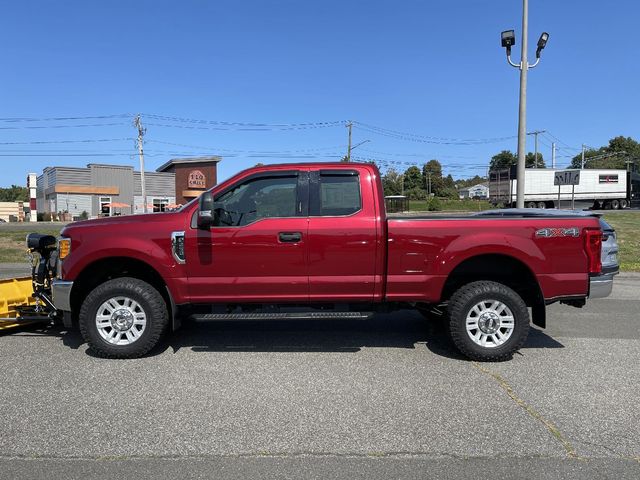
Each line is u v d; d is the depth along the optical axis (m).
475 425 3.93
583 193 46.56
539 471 3.26
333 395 4.52
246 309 5.73
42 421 3.96
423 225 5.46
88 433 3.77
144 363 5.39
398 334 6.64
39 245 6.20
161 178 61.34
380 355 5.71
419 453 3.49
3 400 4.38
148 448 3.55
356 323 7.27
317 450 3.53
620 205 48.22
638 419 4.04
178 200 62.53
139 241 5.46
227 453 3.48
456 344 5.50
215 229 5.44
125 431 3.80
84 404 4.30
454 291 5.82
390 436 3.74
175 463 3.35
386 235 5.45
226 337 6.46
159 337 5.55
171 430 3.82
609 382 4.87
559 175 26.70
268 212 5.55
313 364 5.38
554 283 5.48
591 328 7.04
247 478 3.18
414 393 4.58
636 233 21.11
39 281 6.27
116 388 4.67
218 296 5.52
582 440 3.68
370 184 5.55
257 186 5.59
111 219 5.65
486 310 5.49
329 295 5.54
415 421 4.00
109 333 5.54
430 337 6.49
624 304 8.84
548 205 46.31
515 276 5.84
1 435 3.73
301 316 5.55
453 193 123.94
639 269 13.48
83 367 5.25
